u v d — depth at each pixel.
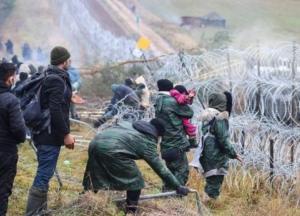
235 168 16.81
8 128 10.17
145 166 18.91
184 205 12.63
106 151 11.42
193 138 14.72
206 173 14.33
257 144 17.28
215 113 14.27
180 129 14.43
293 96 17.30
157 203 12.54
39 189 10.99
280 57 18.53
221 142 14.09
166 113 14.36
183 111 14.41
